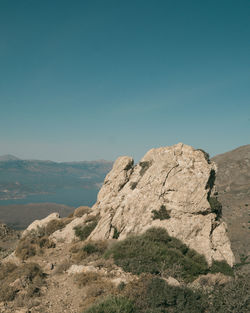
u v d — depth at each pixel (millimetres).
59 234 29719
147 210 25594
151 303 12602
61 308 13242
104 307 11852
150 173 28375
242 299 13180
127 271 16766
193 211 24016
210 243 22375
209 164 27250
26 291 15094
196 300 13516
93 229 28594
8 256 26094
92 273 16781
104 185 37750
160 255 19094
